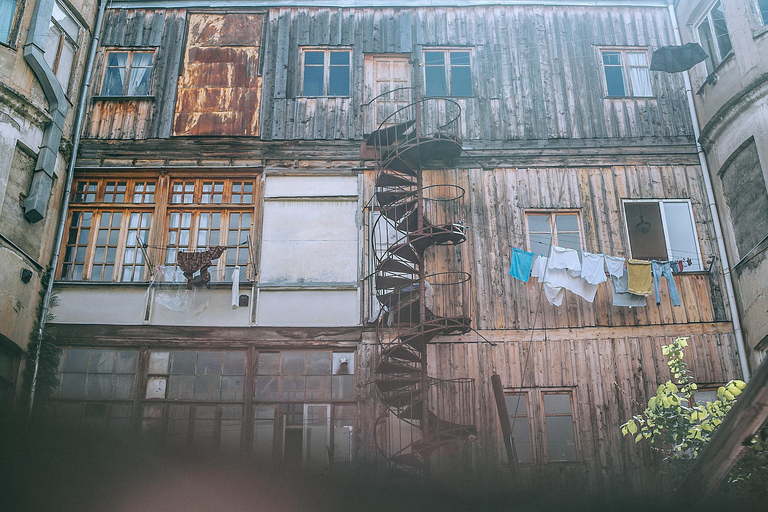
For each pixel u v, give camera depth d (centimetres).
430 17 1844
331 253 1619
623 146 1706
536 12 1844
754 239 1513
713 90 1658
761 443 1012
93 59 1780
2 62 1483
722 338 1532
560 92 1761
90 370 1518
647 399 1487
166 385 1510
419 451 1347
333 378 1517
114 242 1642
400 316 1455
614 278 1550
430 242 1459
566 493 1400
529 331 1540
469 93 1773
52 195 1605
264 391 1507
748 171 1539
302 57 1816
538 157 1697
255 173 1697
